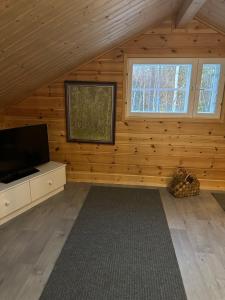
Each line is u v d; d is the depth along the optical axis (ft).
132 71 10.78
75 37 7.20
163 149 11.57
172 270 6.55
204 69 10.42
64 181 11.29
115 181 12.39
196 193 10.99
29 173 9.91
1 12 4.33
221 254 7.20
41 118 11.91
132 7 6.82
